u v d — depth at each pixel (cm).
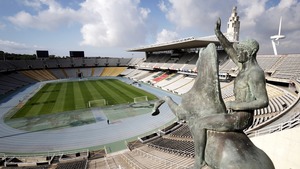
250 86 329
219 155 312
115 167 1873
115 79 8825
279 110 2417
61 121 3453
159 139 2603
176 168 1518
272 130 1313
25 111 4003
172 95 5412
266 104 308
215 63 332
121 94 5534
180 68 7112
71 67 10356
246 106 312
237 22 6538
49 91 5975
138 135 2895
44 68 9494
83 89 6291
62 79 8862
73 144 2641
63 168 1908
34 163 2097
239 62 361
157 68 8369
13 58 10444
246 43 338
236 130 323
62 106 4334
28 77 8156
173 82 6612
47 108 4194
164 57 9019
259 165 293
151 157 1948
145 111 3941
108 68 11019
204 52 355
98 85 7088
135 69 10362
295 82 3350
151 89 6341
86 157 2231
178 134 2594
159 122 3366
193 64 6856
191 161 1625
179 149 2014
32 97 5209
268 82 4409
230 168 291
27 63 9125
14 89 6400
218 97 336
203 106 345
